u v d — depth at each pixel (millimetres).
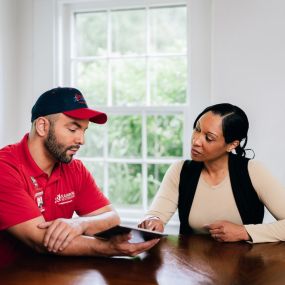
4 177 1328
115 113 2775
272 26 2281
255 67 2312
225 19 2346
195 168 1730
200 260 1206
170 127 2695
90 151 2846
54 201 1518
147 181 2752
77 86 2865
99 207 1675
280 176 2297
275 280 1044
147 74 2746
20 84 2777
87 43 2836
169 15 2688
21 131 2793
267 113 2307
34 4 2725
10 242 1432
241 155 1746
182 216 1722
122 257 1230
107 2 2727
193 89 2516
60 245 1211
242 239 1420
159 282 1023
